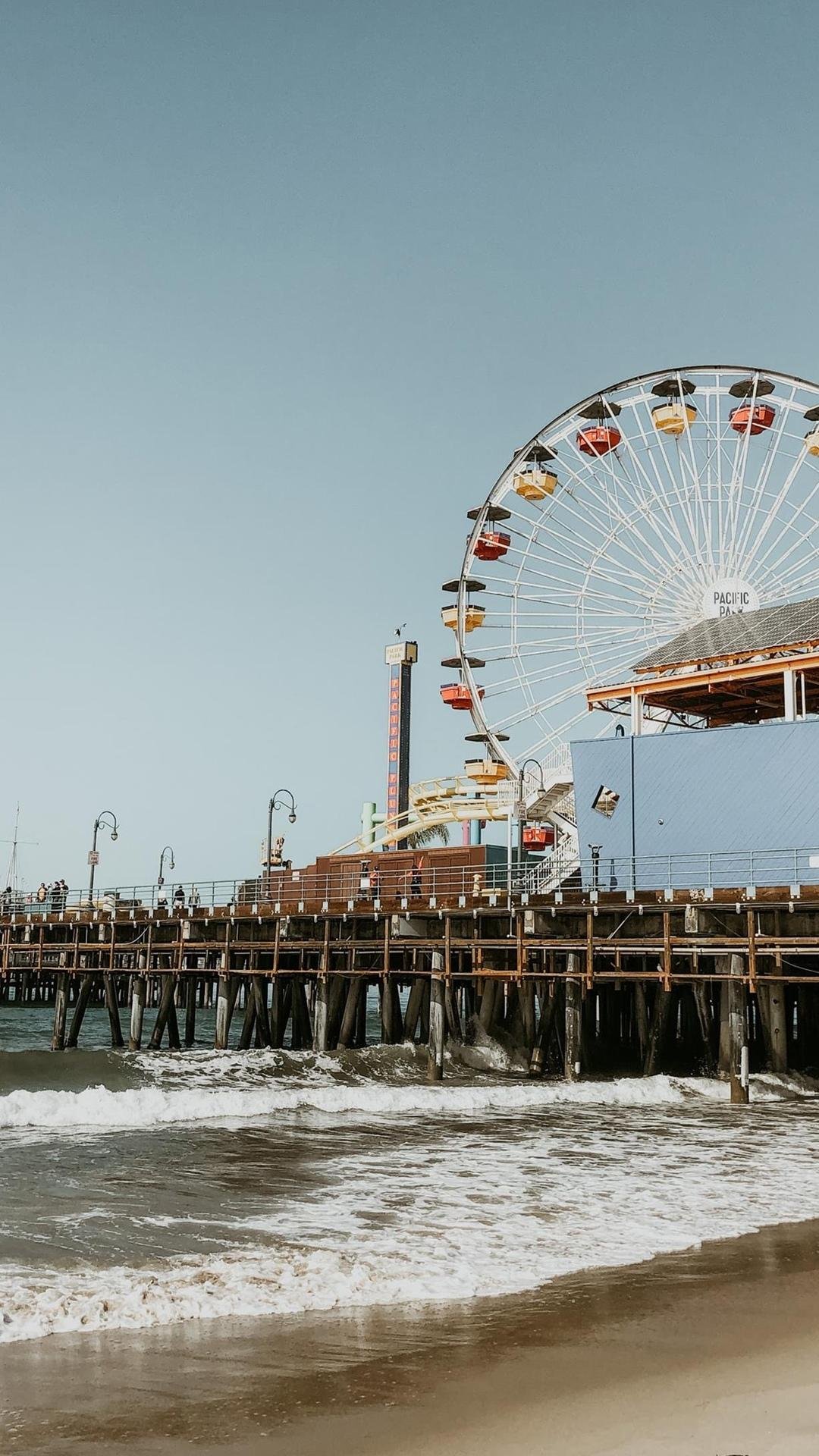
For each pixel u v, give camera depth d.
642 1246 15.22
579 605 56.47
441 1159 22.72
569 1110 31.28
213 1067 35.88
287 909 42.00
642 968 39.03
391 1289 12.72
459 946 37.00
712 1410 8.93
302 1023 45.53
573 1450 8.10
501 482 58.94
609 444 56.12
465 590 58.94
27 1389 9.39
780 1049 37.41
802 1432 8.44
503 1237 15.66
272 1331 11.13
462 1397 9.23
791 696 39.88
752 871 36.34
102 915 49.53
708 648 43.59
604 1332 11.18
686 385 56.75
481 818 63.72
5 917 54.62
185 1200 18.09
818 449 52.66
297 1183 19.84
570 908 34.94
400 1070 38.31
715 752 39.38
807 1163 23.05
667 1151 24.28
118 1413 8.86
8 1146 23.66
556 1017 41.22
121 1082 33.53
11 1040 60.69
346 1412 8.89
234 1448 8.17
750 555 53.78
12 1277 12.94
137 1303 11.96
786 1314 11.87
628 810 40.66
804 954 32.16
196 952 48.84
